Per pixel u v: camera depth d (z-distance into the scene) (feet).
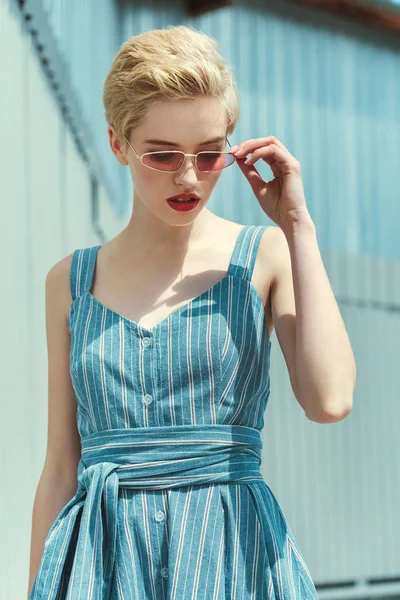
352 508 40.40
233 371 7.83
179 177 7.67
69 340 8.62
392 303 43.16
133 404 7.77
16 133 15.83
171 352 7.79
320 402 7.74
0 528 14.20
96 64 26.58
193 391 7.75
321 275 8.00
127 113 7.82
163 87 7.55
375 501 41.42
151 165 7.72
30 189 17.16
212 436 7.71
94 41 26.09
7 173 15.05
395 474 42.42
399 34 43.55
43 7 17.70
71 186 22.29
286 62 39.37
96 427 7.95
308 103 40.16
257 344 8.03
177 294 8.09
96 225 26.14
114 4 32.19
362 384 41.52
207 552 7.48
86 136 24.14
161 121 7.63
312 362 7.77
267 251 8.34
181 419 7.73
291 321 8.18
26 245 16.69
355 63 42.14
